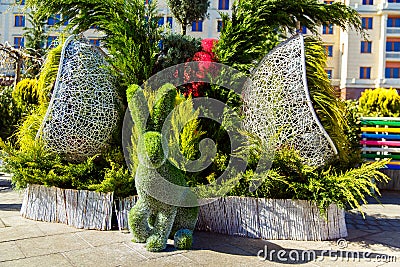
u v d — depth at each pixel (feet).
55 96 16.20
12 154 17.02
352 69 83.71
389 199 25.93
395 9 81.92
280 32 21.62
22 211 17.67
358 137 23.94
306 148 15.62
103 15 18.45
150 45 18.40
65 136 16.22
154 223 14.06
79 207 15.99
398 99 39.68
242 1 18.92
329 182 15.20
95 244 13.91
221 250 13.75
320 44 16.96
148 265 12.10
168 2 21.04
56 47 18.37
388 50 84.48
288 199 15.46
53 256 12.66
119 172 15.70
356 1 83.87
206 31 71.00
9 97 42.80
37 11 19.36
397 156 29.40
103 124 16.51
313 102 15.90
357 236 16.10
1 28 87.45
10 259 12.31
